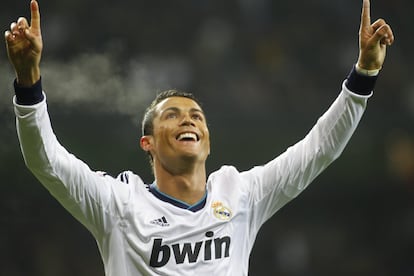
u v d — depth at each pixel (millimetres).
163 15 47406
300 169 13523
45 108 11867
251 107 43812
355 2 51375
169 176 13281
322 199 42781
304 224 43781
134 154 37188
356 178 41562
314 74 48188
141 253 12578
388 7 50219
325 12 50656
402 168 41719
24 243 35688
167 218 12836
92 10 44594
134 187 13219
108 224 12844
